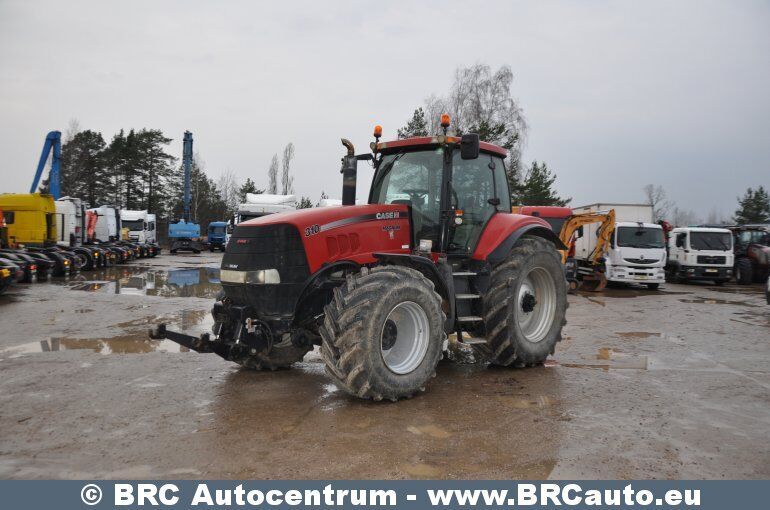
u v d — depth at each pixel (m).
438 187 5.50
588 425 4.00
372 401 4.55
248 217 22.53
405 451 3.50
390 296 4.37
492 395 4.77
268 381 5.20
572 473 3.21
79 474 3.19
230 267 4.84
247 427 3.93
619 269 15.35
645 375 5.51
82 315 9.06
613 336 7.77
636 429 3.92
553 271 6.06
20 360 5.99
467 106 31.33
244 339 4.86
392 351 4.71
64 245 18.88
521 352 5.62
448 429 3.90
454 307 5.21
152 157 53.84
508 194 6.46
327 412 4.27
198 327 7.96
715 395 4.81
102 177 51.16
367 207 5.22
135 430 3.87
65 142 49.75
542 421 4.08
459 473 3.21
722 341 7.41
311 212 4.92
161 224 55.19
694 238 17.67
